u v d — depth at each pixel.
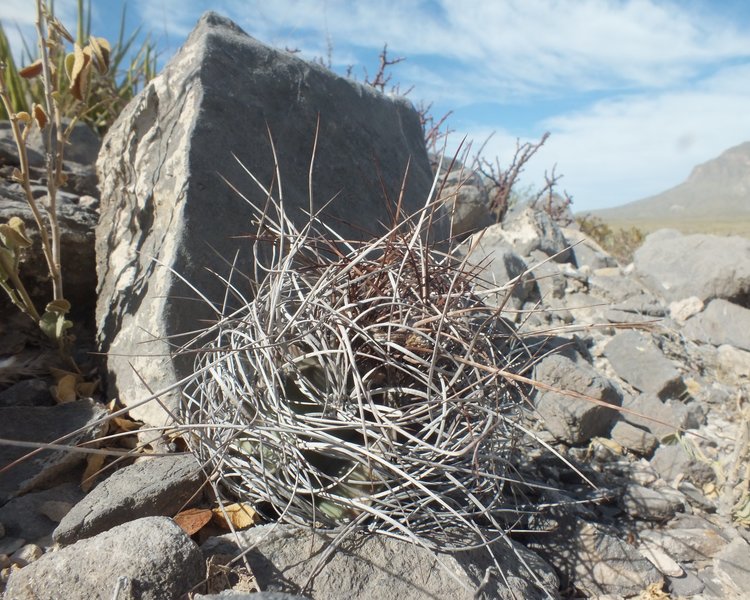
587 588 2.04
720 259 4.75
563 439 2.82
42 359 2.56
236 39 2.97
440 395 1.82
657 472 2.75
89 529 1.68
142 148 2.84
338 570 1.63
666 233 5.57
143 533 1.49
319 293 1.91
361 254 1.92
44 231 2.43
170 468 1.92
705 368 3.97
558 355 3.03
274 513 1.93
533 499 2.34
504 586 1.76
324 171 3.13
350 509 1.76
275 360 1.85
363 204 3.28
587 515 2.36
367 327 1.83
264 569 1.61
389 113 3.79
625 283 4.77
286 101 3.04
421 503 1.75
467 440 1.82
